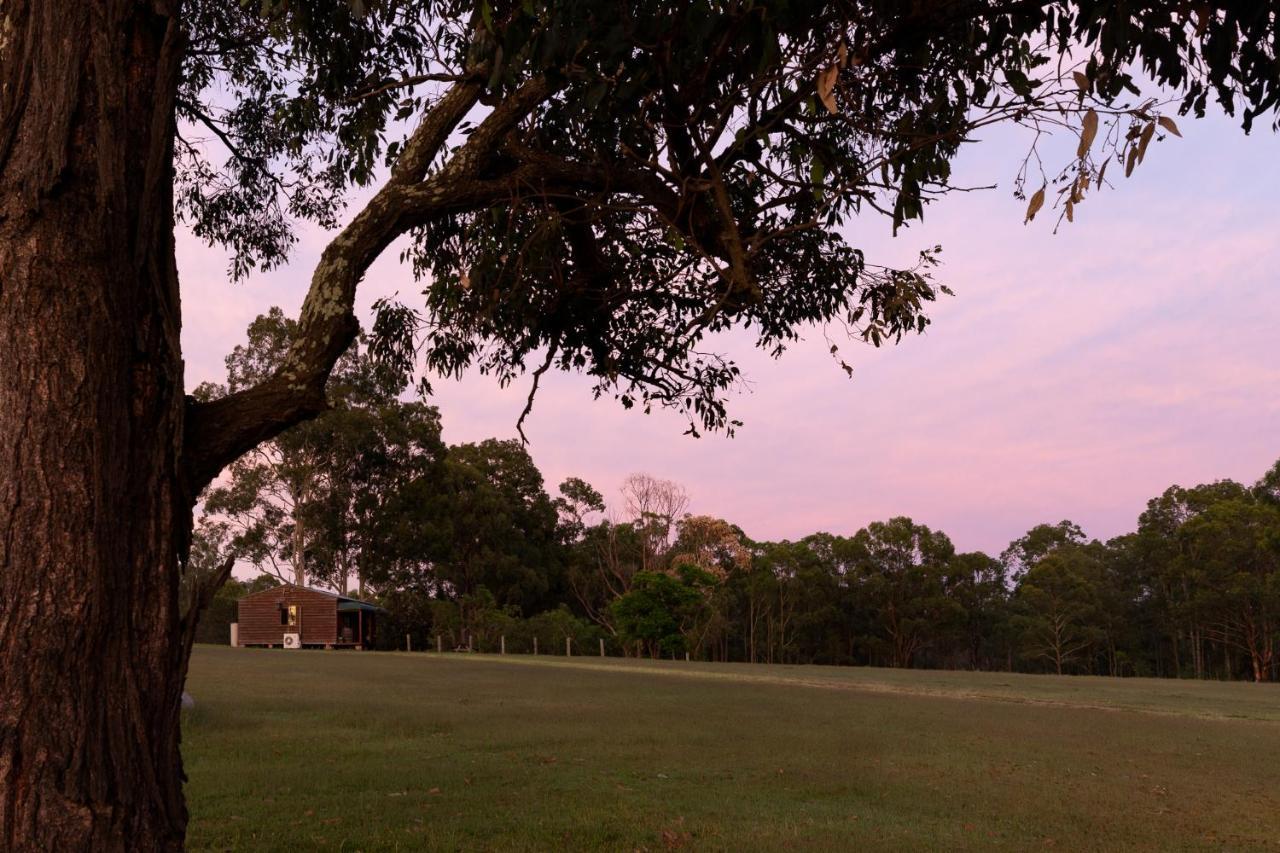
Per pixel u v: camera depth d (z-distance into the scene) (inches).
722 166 205.5
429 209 194.4
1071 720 697.6
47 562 124.1
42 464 125.6
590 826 317.4
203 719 575.8
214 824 312.0
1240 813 371.9
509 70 163.9
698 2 147.6
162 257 142.1
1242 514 2945.4
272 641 2137.1
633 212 259.1
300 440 2186.3
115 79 135.4
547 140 242.4
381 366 279.9
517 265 229.0
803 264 272.2
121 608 129.6
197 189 382.9
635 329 275.3
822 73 154.2
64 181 130.5
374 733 546.0
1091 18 152.9
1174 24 152.8
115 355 132.1
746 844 299.9
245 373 2087.8
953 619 3277.6
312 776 400.5
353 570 2728.8
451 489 2716.5
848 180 220.2
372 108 282.2
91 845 121.0
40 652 122.1
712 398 278.5
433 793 372.8
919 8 172.6
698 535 2362.2
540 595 2970.0
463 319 270.4
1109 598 3198.8
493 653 2057.1
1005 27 173.6
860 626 3415.4
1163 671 3253.0
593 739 539.2
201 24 330.0
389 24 278.2
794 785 410.3
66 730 121.9
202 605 140.3
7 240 128.9
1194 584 3058.6
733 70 194.5
